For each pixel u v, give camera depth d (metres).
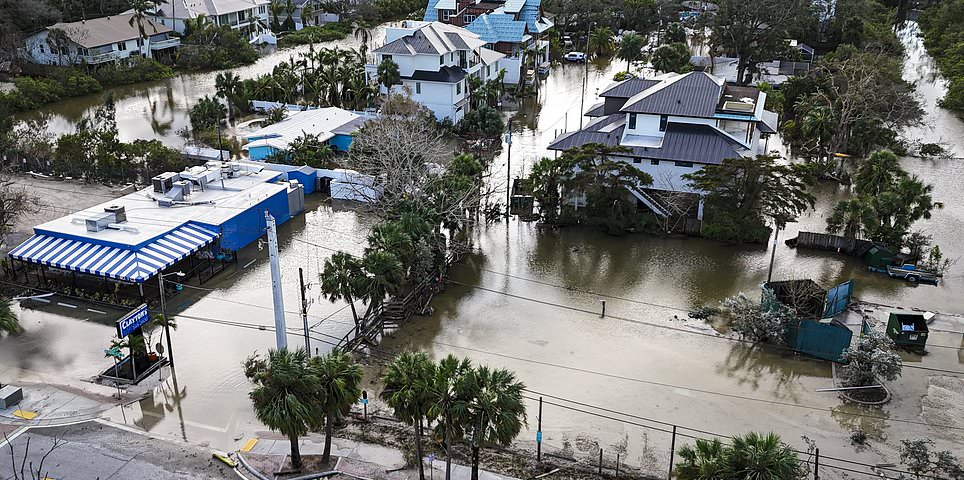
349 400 35.53
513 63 117.25
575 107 107.75
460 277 58.91
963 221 69.00
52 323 51.41
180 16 142.12
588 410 42.25
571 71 131.25
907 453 36.50
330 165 83.94
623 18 156.50
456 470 37.31
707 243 64.75
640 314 53.12
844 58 108.44
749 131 71.62
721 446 31.03
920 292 56.28
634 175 64.62
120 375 45.22
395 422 41.50
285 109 99.31
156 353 47.47
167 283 56.09
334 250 62.84
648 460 38.28
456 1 137.38
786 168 62.00
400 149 66.62
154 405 42.72
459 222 63.66
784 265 60.53
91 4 150.00
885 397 43.72
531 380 45.03
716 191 64.12
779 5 112.50
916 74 129.00
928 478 36.12
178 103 110.50
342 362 36.38
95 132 79.44
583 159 65.44
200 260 60.22
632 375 45.72
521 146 89.94
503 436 32.00
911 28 169.75
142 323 45.03
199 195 66.06
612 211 66.00
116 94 115.75
